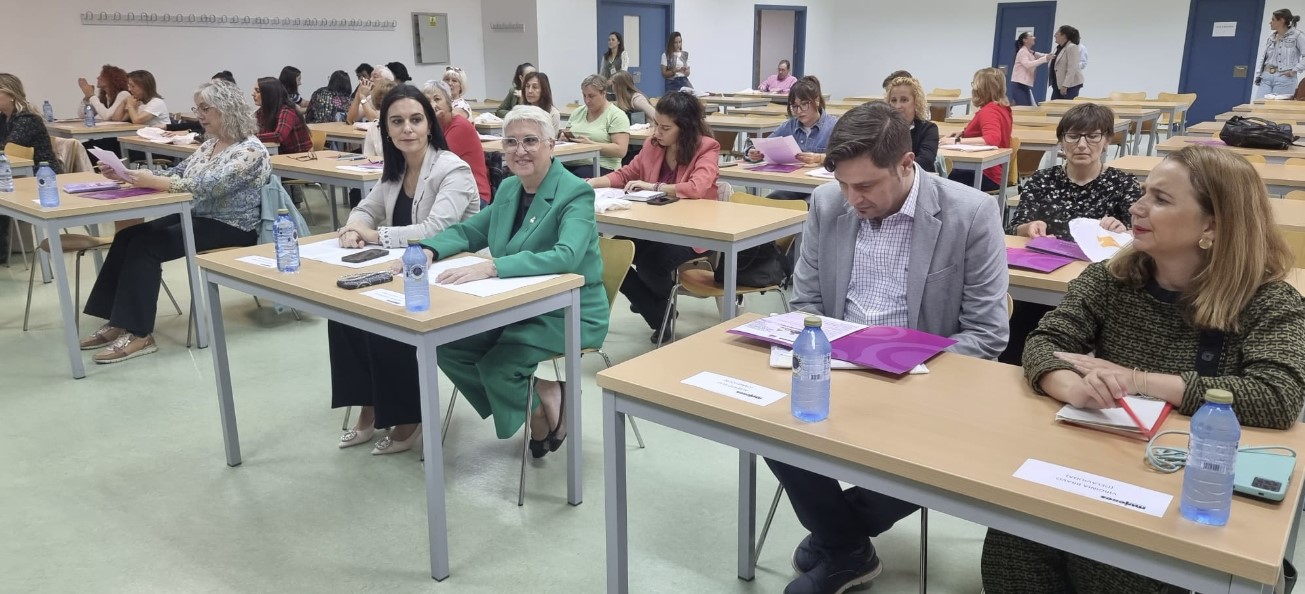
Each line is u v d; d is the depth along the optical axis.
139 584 2.11
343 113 8.34
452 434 2.97
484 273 2.32
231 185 3.71
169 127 6.96
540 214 2.55
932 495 1.24
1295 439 1.30
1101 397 1.37
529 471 2.70
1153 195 1.44
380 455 2.81
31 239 5.69
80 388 3.36
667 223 3.18
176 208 3.60
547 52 10.57
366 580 2.13
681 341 1.81
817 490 1.89
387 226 2.94
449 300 2.12
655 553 2.23
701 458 2.77
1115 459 1.24
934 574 2.11
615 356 3.70
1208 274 1.43
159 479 2.64
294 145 5.80
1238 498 1.13
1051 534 1.14
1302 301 1.42
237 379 3.46
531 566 2.19
